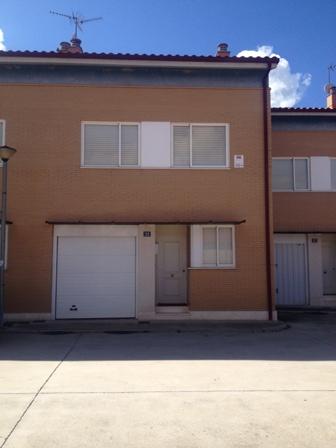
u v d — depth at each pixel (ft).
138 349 32.58
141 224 45.93
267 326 42.04
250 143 47.21
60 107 46.21
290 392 21.71
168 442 15.94
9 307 44.47
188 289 46.60
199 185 46.60
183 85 47.09
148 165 46.37
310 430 16.99
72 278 45.62
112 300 45.88
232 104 47.32
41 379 23.97
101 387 22.48
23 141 45.78
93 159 46.21
